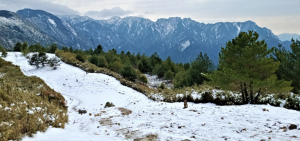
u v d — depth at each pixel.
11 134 4.89
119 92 22.38
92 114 11.26
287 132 5.93
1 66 19.91
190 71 24.42
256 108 9.72
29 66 31.03
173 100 17.05
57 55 42.75
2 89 7.98
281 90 10.71
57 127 7.19
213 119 8.12
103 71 31.73
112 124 8.16
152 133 6.43
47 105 9.17
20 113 6.27
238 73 12.32
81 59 43.38
